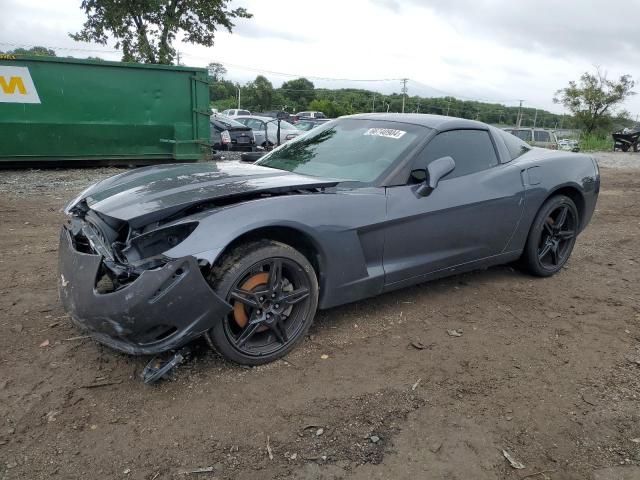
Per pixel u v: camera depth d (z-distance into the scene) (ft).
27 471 7.30
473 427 8.66
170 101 39.96
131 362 10.07
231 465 7.61
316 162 13.02
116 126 38.37
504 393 9.69
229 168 12.37
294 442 8.12
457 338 11.78
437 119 13.74
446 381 10.00
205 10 70.49
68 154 37.37
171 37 70.95
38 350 10.41
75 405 8.76
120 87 38.06
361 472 7.56
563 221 15.97
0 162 36.37
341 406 9.04
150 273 8.52
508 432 8.59
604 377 10.38
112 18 67.51
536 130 74.18
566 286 15.46
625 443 8.46
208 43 74.13
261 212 9.61
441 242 12.75
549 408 9.29
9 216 21.99
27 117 35.55
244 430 8.34
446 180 12.84
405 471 7.62
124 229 9.86
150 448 7.86
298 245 10.77
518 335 12.07
